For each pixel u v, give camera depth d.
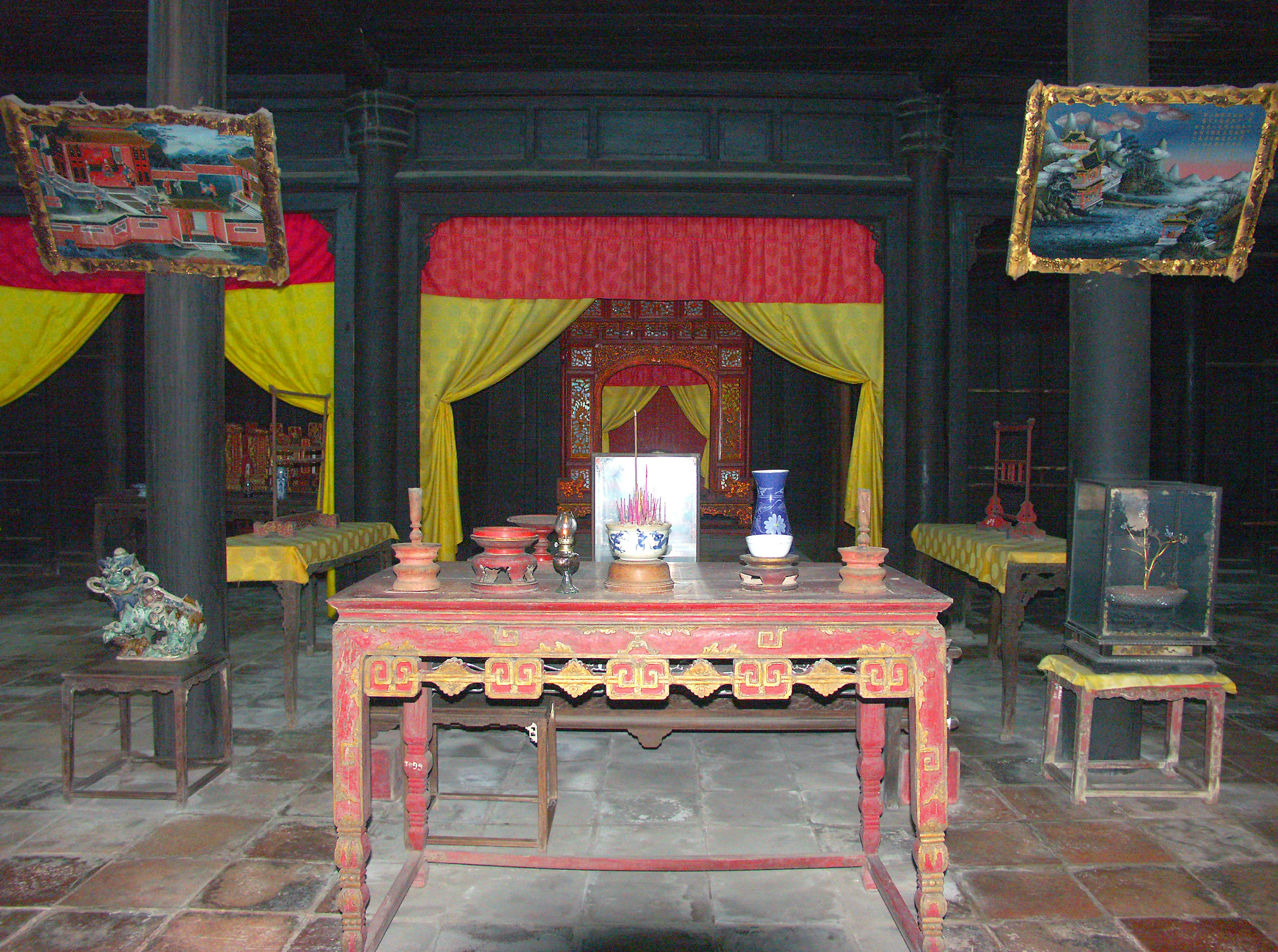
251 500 7.24
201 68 4.09
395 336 6.87
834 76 6.85
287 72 6.83
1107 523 3.82
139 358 9.74
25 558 9.69
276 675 5.73
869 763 3.14
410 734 3.17
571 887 3.04
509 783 3.97
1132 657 3.82
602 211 6.86
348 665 2.59
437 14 5.96
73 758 3.71
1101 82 4.02
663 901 2.94
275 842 3.34
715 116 6.89
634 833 3.42
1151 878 3.08
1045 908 2.88
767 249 7.04
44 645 6.62
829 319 7.09
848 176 6.87
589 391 11.52
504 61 6.61
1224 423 9.72
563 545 2.65
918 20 6.05
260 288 7.18
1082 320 4.20
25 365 7.75
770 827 3.49
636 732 3.77
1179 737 3.99
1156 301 9.69
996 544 5.04
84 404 9.69
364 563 6.50
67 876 3.08
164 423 4.16
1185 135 3.89
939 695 2.57
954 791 3.66
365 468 6.81
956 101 6.87
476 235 7.03
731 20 6.05
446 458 7.17
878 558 2.67
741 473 11.69
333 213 6.92
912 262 6.90
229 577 4.66
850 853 3.23
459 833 3.42
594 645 2.57
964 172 7.04
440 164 6.87
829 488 10.95
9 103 3.82
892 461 7.02
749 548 2.78
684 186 6.81
